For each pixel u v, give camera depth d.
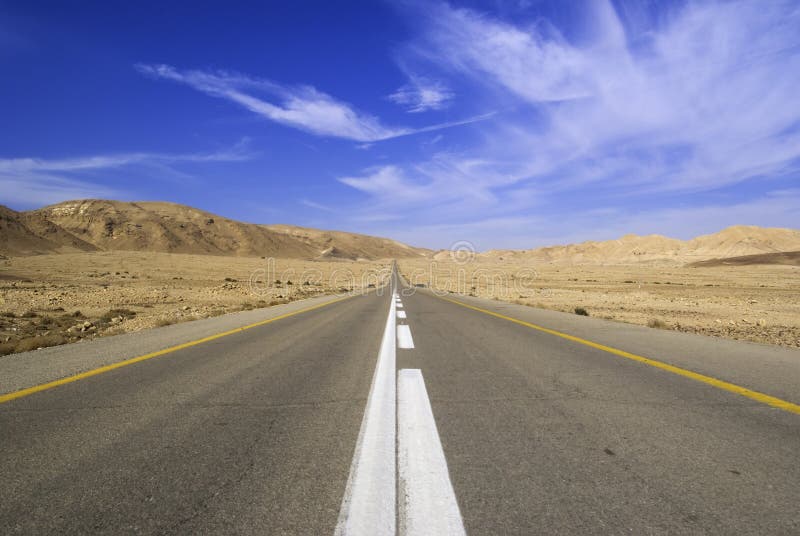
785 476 2.99
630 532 2.32
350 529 2.36
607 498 2.70
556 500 2.67
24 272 61.09
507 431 3.89
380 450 3.47
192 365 7.02
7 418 4.38
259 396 5.16
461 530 2.34
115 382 5.88
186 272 74.06
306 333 11.04
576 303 27.25
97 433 3.92
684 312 22.19
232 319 14.86
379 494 2.74
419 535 2.30
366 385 5.68
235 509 2.59
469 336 10.23
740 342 9.26
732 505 2.61
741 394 5.10
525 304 24.08
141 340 9.94
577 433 3.83
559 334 10.52
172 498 2.73
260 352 8.25
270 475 3.04
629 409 4.53
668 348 8.40
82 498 2.74
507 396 5.06
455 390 5.34
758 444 3.57
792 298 35.06
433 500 2.67
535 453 3.39
